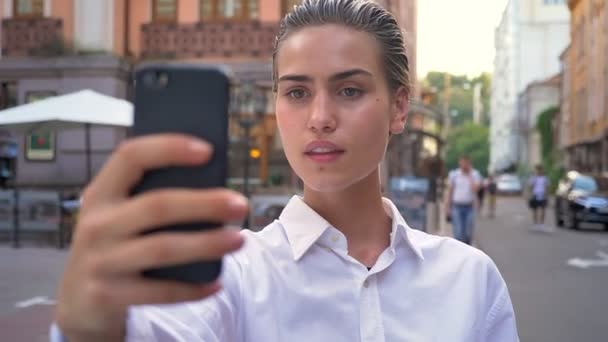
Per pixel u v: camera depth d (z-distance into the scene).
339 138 1.17
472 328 1.34
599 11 35.41
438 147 23.67
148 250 0.60
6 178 18.09
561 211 21.44
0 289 8.03
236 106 12.53
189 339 0.98
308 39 1.21
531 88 64.00
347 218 1.36
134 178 0.63
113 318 0.63
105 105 11.34
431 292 1.34
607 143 33.28
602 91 34.38
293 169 1.23
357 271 1.29
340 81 1.20
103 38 16.89
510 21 85.19
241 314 1.25
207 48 17.12
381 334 1.26
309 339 1.24
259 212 11.39
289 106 1.22
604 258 12.60
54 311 0.65
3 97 16.50
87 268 0.61
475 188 11.41
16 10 17.14
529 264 11.69
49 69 16.30
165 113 0.71
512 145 80.25
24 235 13.10
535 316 7.12
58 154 16.36
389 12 1.30
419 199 12.54
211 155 0.67
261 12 17.09
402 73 1.30
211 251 0.61
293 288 1.27
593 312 7.34
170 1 17.34
